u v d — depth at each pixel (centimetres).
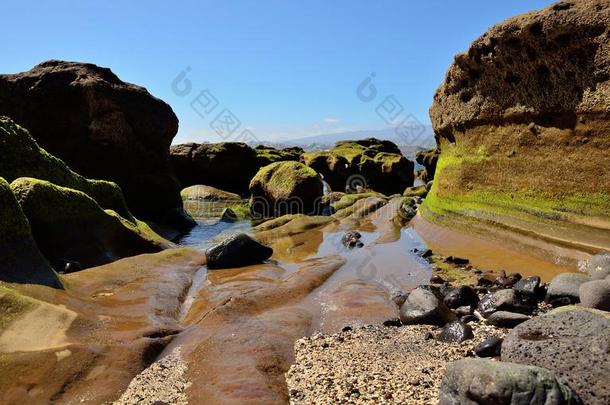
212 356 670
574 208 1030
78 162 1870
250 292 940
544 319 558
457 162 1495
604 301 664
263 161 3744
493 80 1299
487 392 432
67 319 703
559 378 464
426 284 988
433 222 1512
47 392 558
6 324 643
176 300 935
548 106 1116
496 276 984
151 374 628
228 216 2297
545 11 1088
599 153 1003
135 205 1986
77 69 1911
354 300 904
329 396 548
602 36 978
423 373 587
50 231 1073
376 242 1442
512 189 1223
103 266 1048
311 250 1409
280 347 704
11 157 1238
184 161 3284
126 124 1964
